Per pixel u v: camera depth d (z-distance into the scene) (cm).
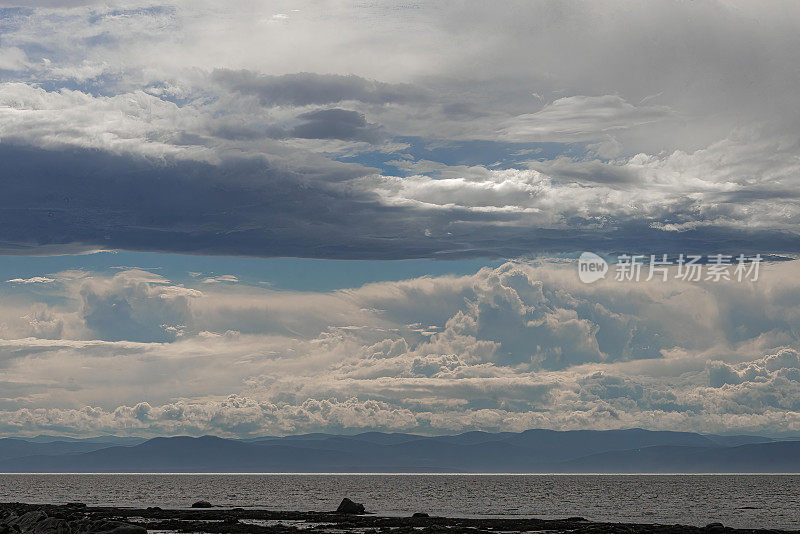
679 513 15375
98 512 14038
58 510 13888
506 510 16550
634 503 19350
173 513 13800
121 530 9244
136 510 14762
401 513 15375
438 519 13062
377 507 17688
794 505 18212
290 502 19525
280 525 11669
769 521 13300
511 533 10719
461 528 11325
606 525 11812
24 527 9956
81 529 9656
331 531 10838
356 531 10862
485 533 10662
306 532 10619
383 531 10850
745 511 15925
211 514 13600
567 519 13012
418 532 10712
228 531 10712
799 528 11925
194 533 10431
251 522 12481
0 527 9919
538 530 11150
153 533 10388
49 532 9462
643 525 11856
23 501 19938
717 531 10494
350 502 15288
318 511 15650
